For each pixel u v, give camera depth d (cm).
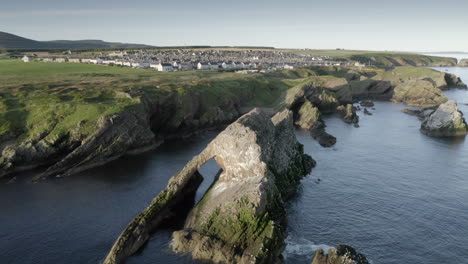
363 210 4938
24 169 6575
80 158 6762
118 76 14812
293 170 5909
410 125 11069
